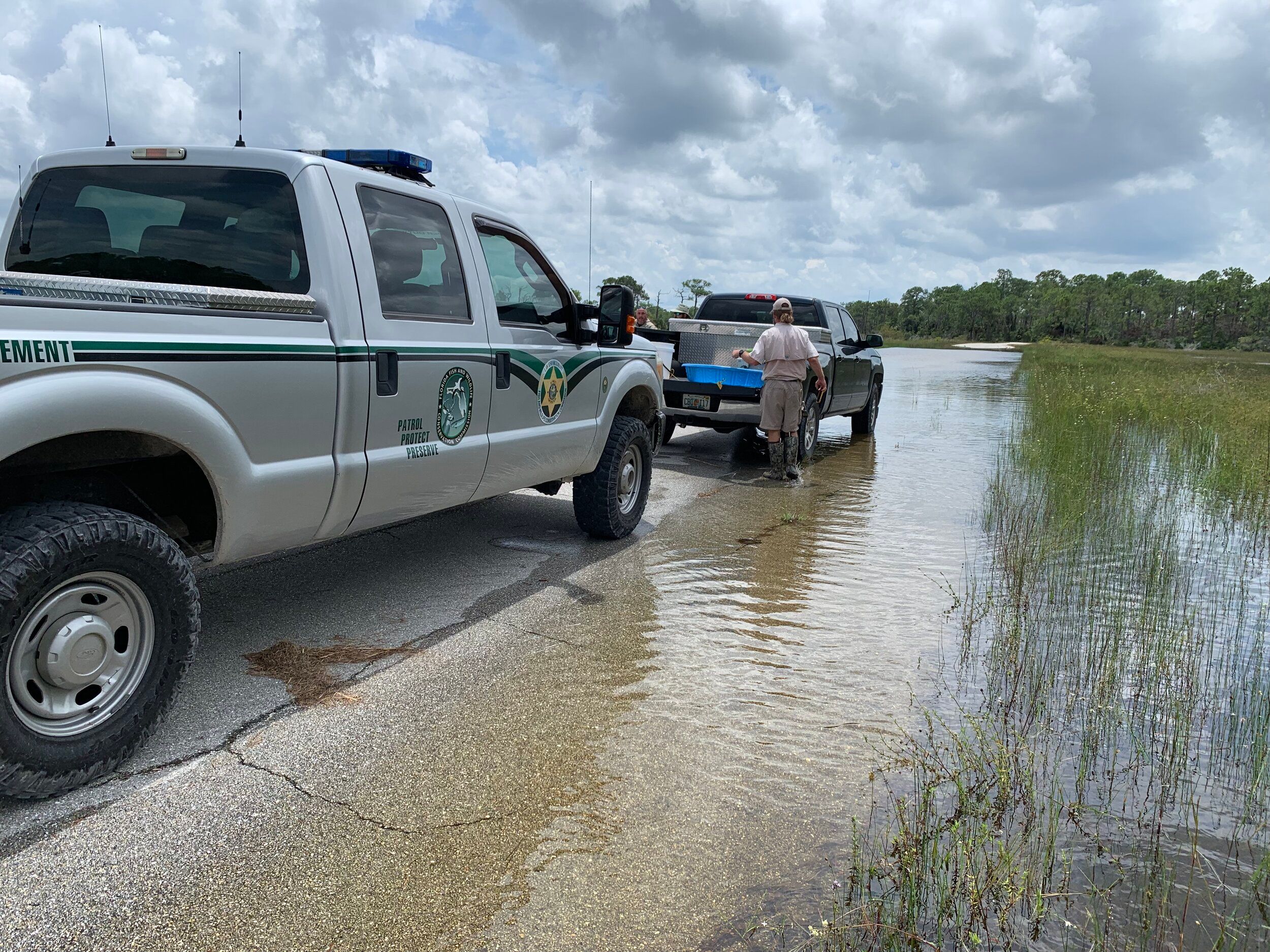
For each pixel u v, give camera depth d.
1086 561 5.88
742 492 8.23
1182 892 2.48
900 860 2.44
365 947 2.17
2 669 2.46
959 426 13.98
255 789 2.84
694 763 3.13
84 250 3.90
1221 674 4.05
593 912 2.33
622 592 5.04
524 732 3.30
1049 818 2.83
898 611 4.86
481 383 4.45
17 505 2.92
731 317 11.22
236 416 3.10
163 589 2.85
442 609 4.60
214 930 2.19
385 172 4.23
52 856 2.44
